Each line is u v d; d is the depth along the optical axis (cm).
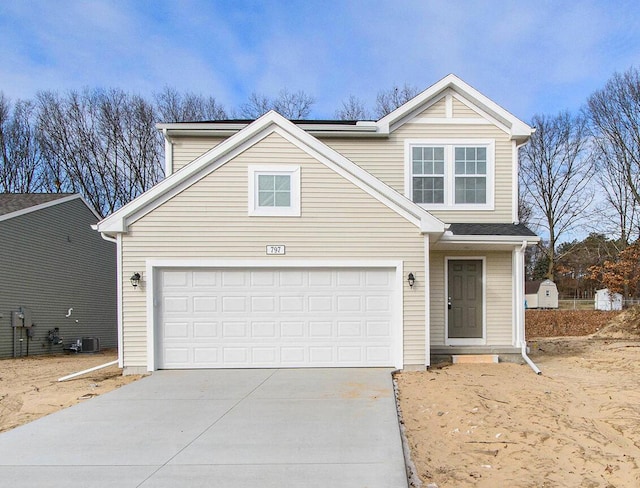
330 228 1013
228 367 1009
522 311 1134
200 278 1014
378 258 1009
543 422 638
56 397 834
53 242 1911
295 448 536
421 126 1215
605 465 496
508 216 1205
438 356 1107
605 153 3428
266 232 1013
